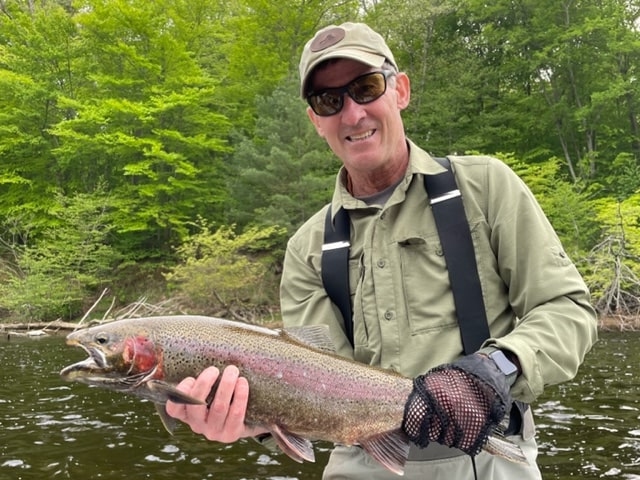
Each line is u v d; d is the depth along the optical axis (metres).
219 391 0.73
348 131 0.84
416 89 9.39
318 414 0.76
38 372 3.90
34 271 7.66
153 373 0.76
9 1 10.51
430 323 0.79
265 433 0.87
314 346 0.80
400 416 0.73
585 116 9.40
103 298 8.19
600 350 4.40
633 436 2.15
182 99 7.88
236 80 9.62
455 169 0.83
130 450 2.13
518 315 0.77
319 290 0.93
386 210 0.84
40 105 8.74
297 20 9.48
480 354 0.66
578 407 2.60
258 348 0.77
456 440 0.63
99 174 8.97
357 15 10.09
